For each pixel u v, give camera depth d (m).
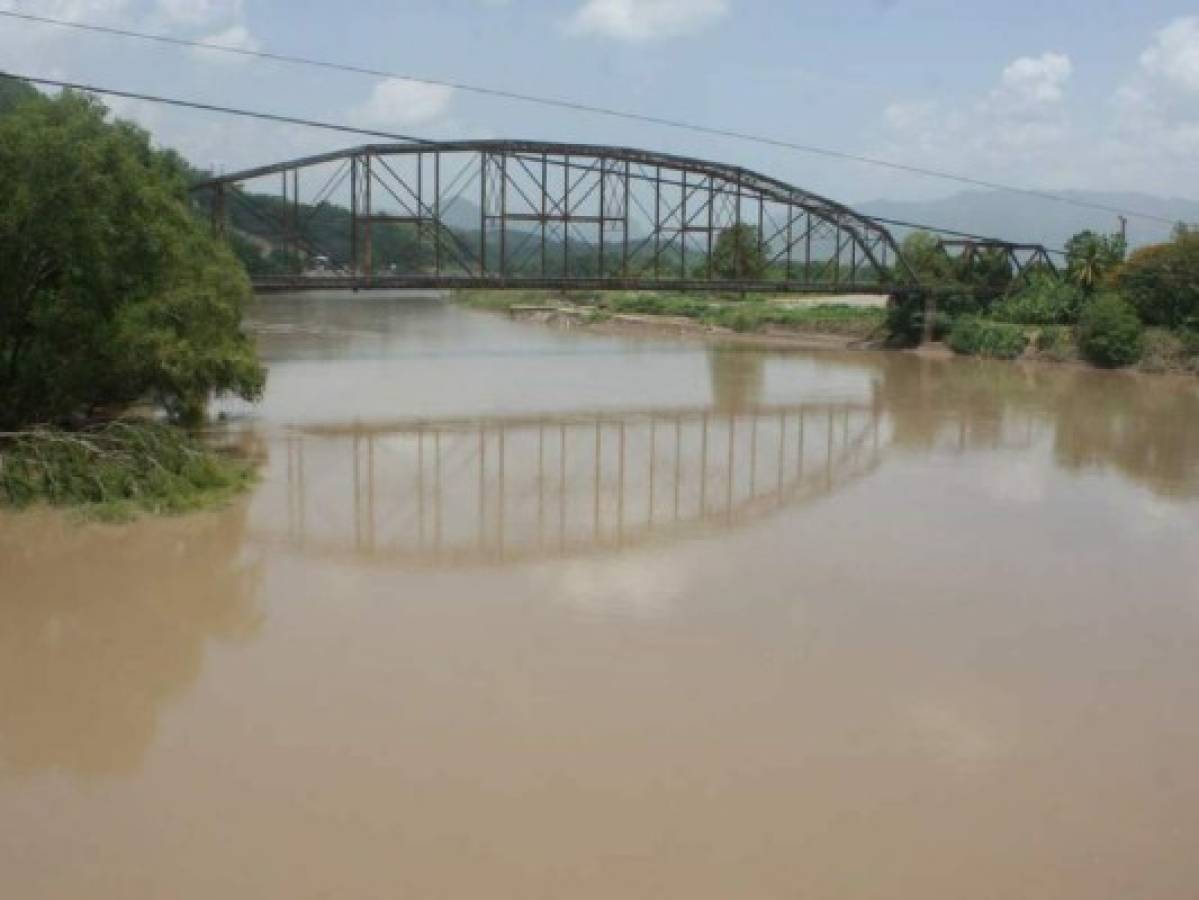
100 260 30.91
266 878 12.98
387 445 41.41
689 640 20.92
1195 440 45.12
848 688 18.75
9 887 12.77
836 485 35.62
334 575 24.70
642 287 76.00
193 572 24.56
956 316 87.19
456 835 13.96
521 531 28.98
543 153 73.75
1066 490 34.97
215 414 47.31
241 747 16.25
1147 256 76.50
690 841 13.91
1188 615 22.80
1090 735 17.16
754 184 82.62
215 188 67.06
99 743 16.34
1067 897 12.89
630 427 47.47
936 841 14.02
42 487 29.42
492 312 135.62
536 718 17.33
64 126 30.56
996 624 22.06
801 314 101.56
